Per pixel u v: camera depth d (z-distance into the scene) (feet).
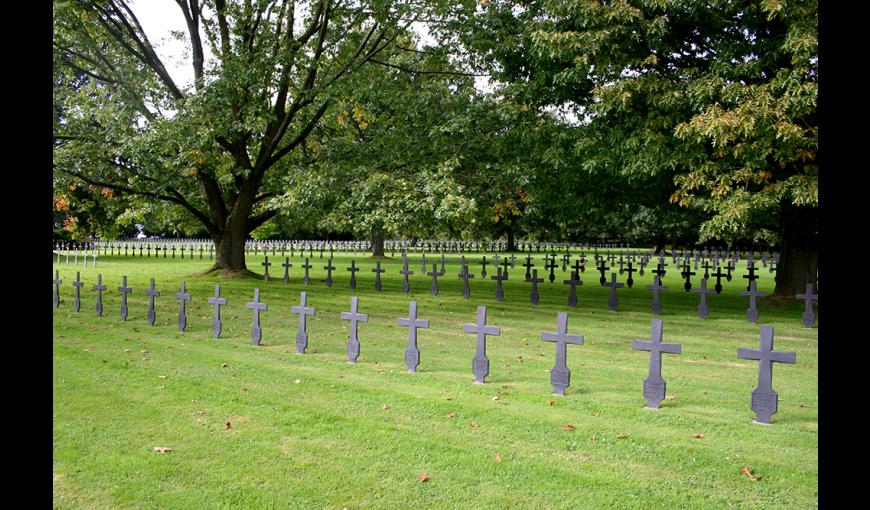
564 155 53.88
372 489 15.92
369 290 66.69
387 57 72.33
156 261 117.29
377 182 57.21
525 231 186.09
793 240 56.95
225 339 35.78
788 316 48.37
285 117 71.46
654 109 47.85
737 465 17.46
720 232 46.85
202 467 17.19
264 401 23.17
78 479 16.34
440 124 60.03
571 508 14.93
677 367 30.25
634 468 17.29
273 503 15.15
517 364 30.27
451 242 208.64
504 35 56.34
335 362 29.99
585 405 23.08
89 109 68.33
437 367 29.32
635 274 93.35
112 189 74.84
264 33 64.23
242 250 77.66
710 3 46.65
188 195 79.97
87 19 64.13
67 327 38.42
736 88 42.06
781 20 45.73
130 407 22.30
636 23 46.78
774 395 20.88
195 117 61.93
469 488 15.98
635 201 60.70
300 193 60.08
